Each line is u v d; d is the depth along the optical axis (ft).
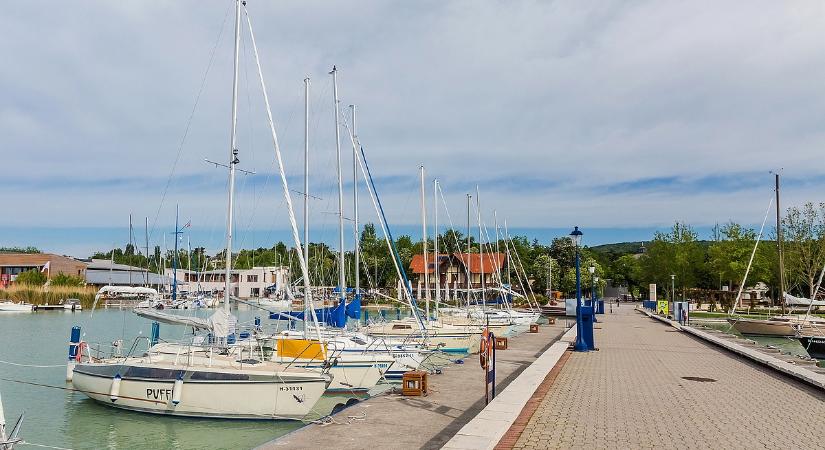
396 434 33.68
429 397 45.06
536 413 36.60
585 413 36.63
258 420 52.95
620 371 57.06
